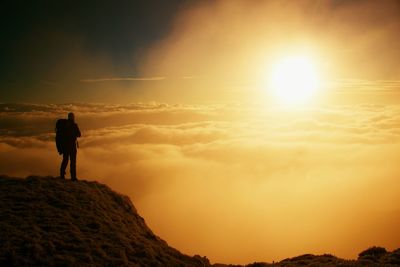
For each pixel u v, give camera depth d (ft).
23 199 37.55
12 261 27.09
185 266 35.78
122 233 36.73
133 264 31.35
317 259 42.80
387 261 39.19
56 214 35.63
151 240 39.68
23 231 31.40
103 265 29.68
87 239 32.58
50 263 27.78
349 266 37.14
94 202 40.52
